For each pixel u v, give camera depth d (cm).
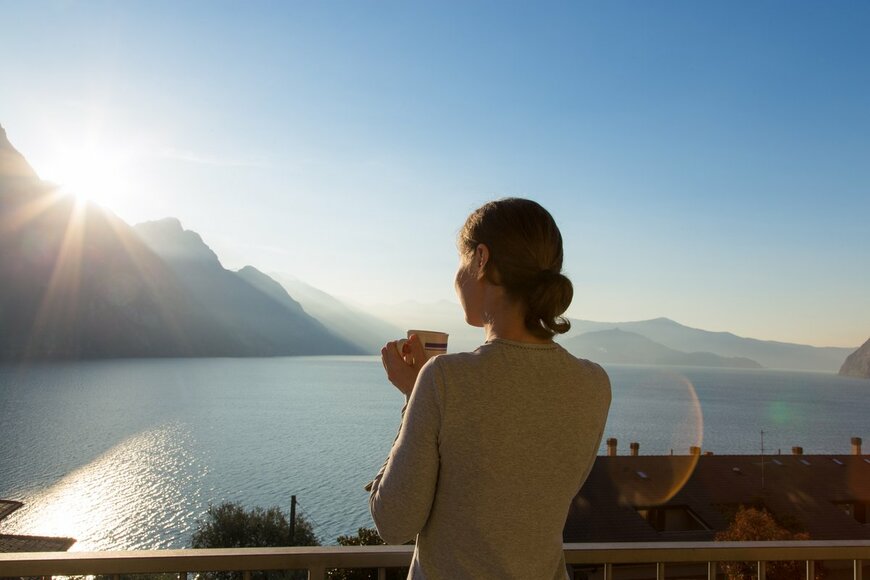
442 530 99
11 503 1891
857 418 16050
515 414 98
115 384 14450
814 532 2431
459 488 97
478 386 98
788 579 934
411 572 105
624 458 2775
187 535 4097
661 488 2570
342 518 4691
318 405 12812
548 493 101
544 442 100
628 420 13125
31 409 10225
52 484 5569
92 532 4134
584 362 114
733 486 2655
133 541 3950
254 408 11844
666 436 10719
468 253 114
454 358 101
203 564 163
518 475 98
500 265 107
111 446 7481
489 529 96
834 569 1005
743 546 194
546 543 102
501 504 97
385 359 122
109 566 159
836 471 2888
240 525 2539
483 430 96
